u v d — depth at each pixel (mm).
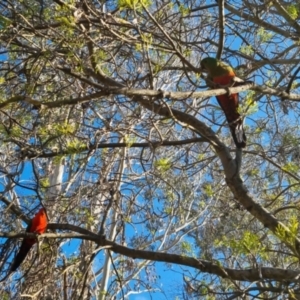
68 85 5996
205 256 7141
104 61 6000
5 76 6371
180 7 6570
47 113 6359
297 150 7645
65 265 6465
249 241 4535
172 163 6773
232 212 9164
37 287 6414
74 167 7312
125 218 6914
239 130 5762
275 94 5551
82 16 5625
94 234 6004
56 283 6812
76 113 6867
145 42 5168
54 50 5551
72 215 7039
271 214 5922
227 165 6129
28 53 6535
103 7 6223
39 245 5863
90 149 5984
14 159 6426
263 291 4781
